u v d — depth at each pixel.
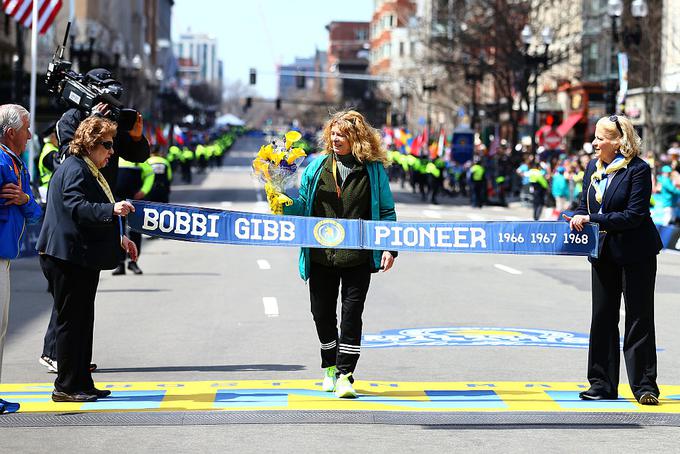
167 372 24.31
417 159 126.75
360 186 20.67
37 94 122.19
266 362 25.70
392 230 20.28
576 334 30.84
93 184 19.67
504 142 153.38
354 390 21.53
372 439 17.72
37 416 19.25
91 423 18.73
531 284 45.28
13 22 159.00
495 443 17.53
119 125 21.19
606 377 20.97
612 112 91.88
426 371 24.55
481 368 25.02
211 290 41.62
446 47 160.75
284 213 20.75
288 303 37.56
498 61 142.25
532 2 152.50
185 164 153.38
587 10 154.25
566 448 17.27
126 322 32.66
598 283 20.66
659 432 18.42
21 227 19.16
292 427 18.52
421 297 39.88
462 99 189.25
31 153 71.06
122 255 20.64
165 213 20.17
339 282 21.20
